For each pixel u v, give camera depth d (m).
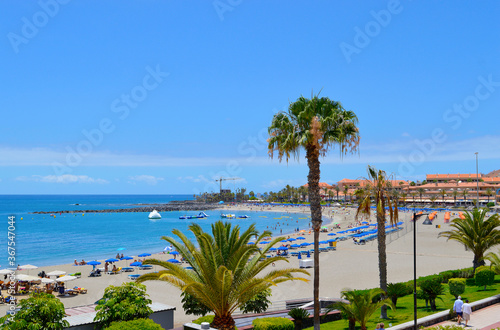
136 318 17.45
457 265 47.56
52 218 173.88
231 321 19.08
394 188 32.00
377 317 24.44
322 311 25.86
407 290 27.38
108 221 158.88
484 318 21.72
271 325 18.19
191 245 19.19
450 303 25.84
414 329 19.67
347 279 41.91
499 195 173.25
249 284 18.47
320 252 64.50
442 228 95.38
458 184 198.62
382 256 25.73
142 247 83.69
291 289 37.56
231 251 19.75
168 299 34.75
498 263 29.56
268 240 83.94
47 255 72.31
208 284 18.45
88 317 18.86
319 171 20.12
